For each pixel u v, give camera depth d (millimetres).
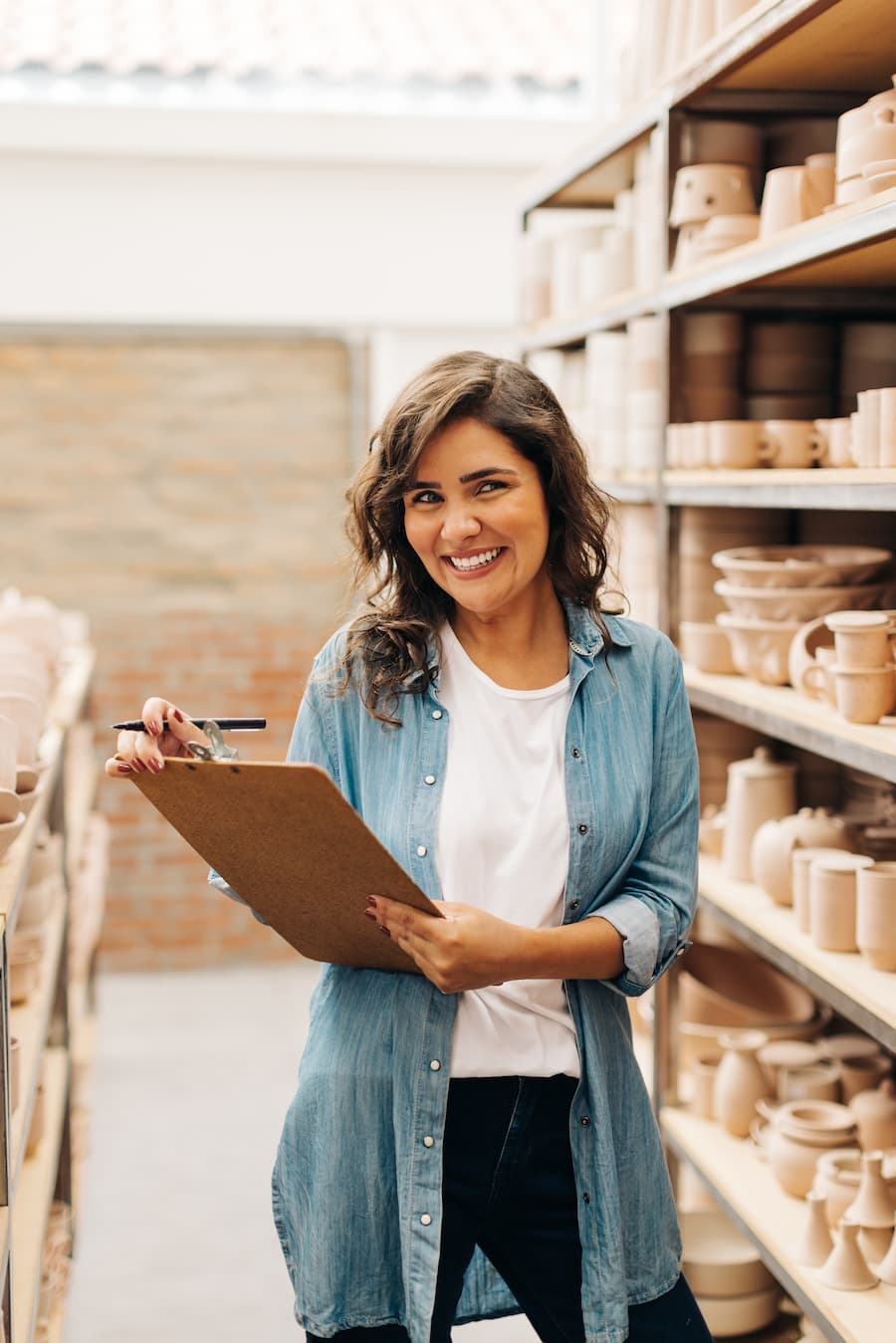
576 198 3598
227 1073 4316
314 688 1751
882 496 1862
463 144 5039
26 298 4918
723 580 2699
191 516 5273
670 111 2527
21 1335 1856
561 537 1723
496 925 1541
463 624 1734
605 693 1710
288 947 5414
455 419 1594
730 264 2287
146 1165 3684
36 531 5199
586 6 5301
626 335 3211
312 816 1439
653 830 1752
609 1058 1702
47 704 2738
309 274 5066
